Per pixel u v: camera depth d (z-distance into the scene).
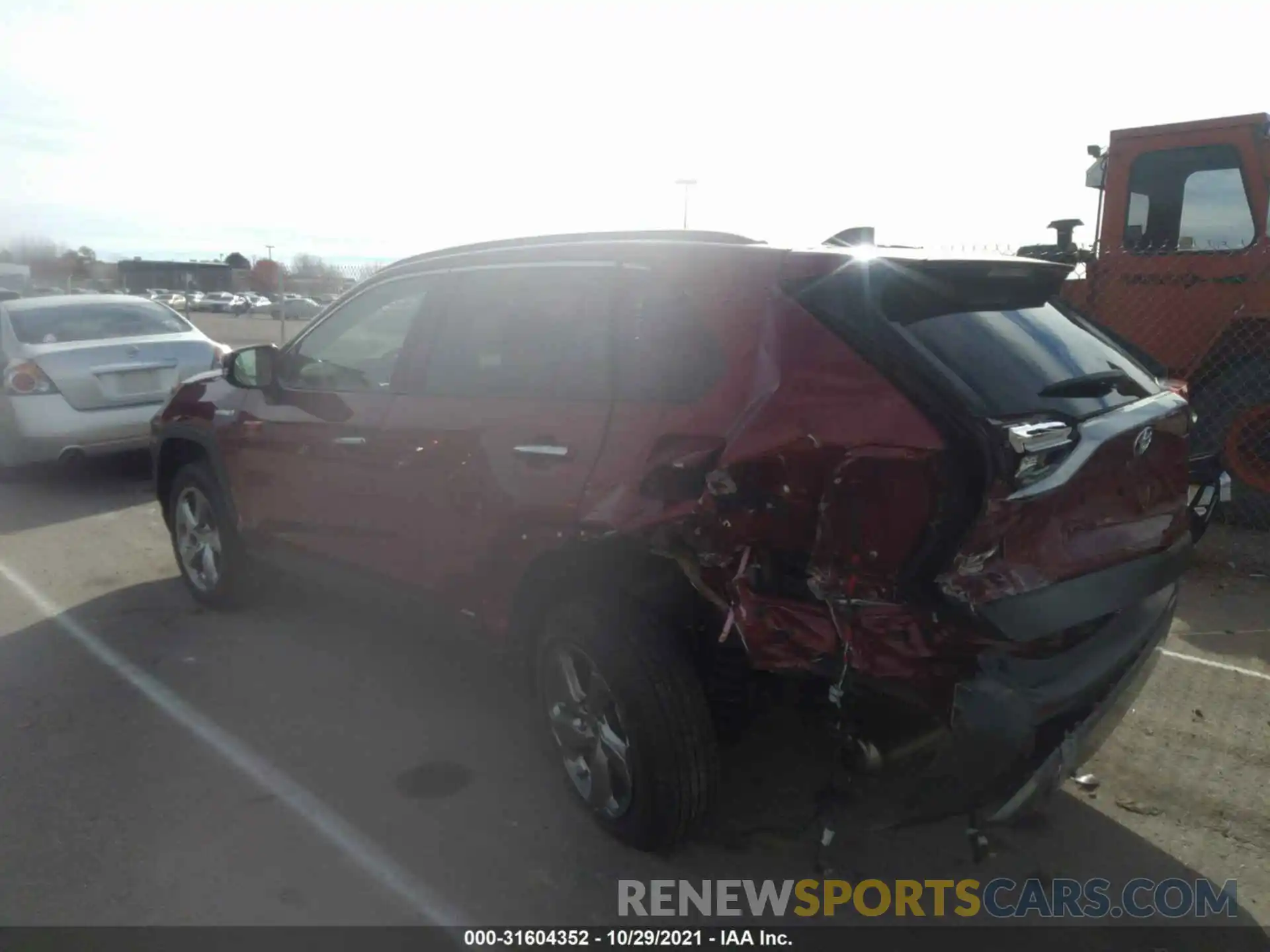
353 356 4.58
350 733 4.24
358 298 4.65
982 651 2.66
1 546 6.98
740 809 3.67
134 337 8.98
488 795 3.77
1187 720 4.34
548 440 3.50
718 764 3.23
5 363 8.31
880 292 2.93
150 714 4.40
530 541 3.53
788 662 2.84
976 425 2.60
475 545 3.79
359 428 4.31
